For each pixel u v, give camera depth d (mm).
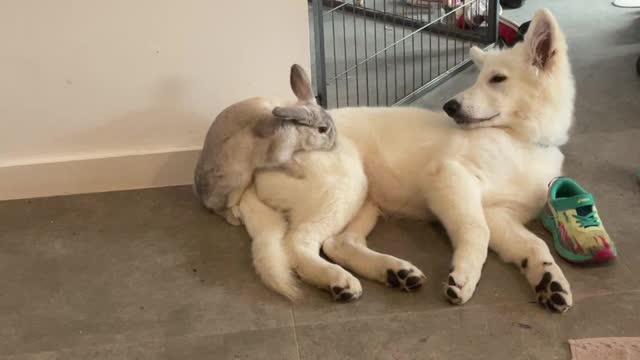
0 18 1337
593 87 1946
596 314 1085
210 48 1434
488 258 1227
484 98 1267
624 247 1243
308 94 1332
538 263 1129
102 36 1386
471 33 2246
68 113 1453
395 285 1156
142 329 1108
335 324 1094
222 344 1068
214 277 1226
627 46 2230
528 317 1087
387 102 1858
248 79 1480
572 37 2330
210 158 1314
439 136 1291
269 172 1271
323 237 1231
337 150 1269
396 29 2361
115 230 1384
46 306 1172
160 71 1439
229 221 1377
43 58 1390
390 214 1371
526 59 1247
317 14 1664
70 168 1494
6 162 1478
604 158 1562
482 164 1249
